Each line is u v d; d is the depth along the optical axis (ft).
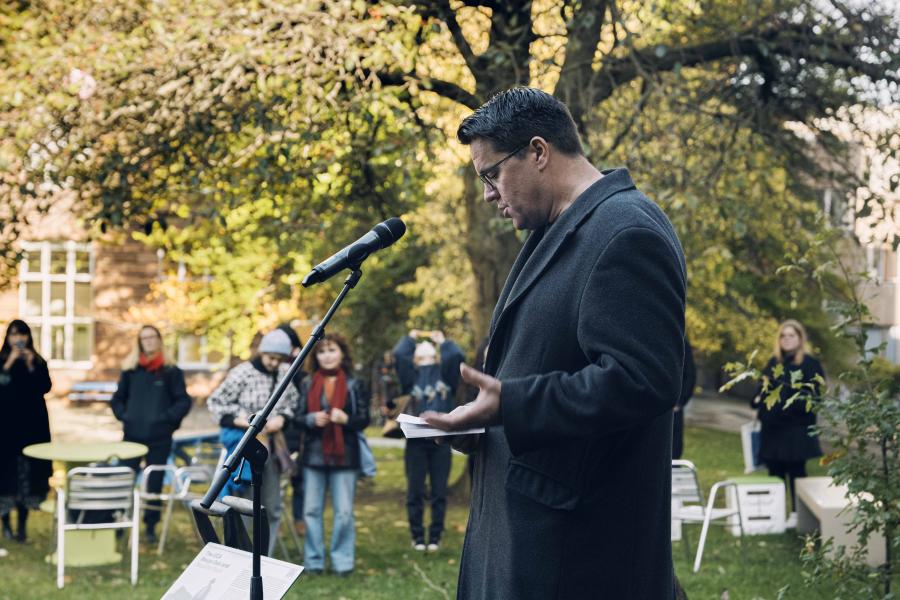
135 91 27.91
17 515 33.76
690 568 26.66
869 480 15.07
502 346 8.79
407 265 63.82
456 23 31.50
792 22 33.96
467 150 32.81
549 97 8.68
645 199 8.43
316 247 46.06
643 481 8.42
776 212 37.40
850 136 35.14
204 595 10.02
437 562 28.07
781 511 30.81
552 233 8.45
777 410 30.96
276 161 30.01
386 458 51.26
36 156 29.19
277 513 26.32
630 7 28.66
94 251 76.23
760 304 55.31
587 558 8.30
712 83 34.06
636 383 7.59
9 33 31.12
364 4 26.84
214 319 51.44
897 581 17.48
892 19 32.78
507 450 8.68
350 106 28.35
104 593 24.44
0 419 30.60
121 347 76.69
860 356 15.90
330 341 26.48
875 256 29.86
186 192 32.45
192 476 29.50
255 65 26.96
